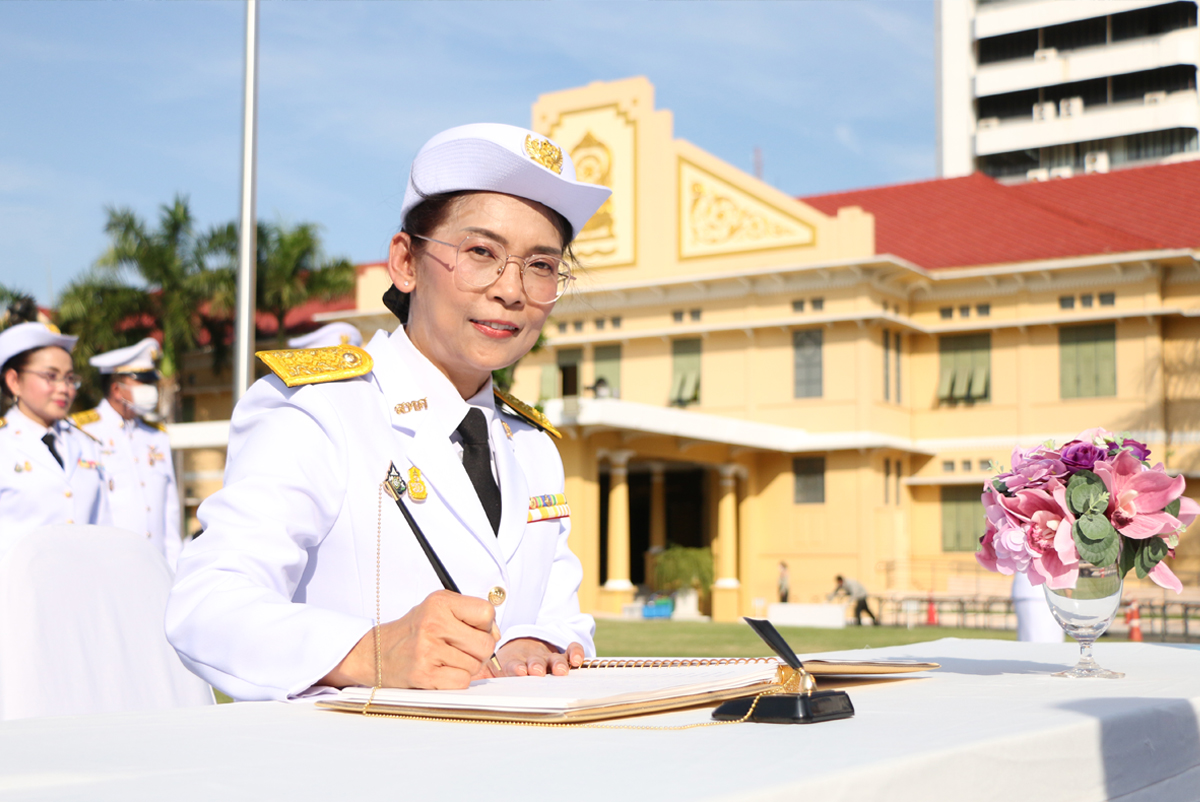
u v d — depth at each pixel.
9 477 6.75
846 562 26.81
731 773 1.02
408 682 1.62
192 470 31.95
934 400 28.62
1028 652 2.88
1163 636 21.14
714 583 26.81
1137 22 68.06
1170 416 26.45
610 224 29.97
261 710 1.55
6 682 2.27
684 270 28.98
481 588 2.14
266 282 31.70
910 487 28.69
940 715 1.48
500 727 1.36
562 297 2.39
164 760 1.12
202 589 1.84
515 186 2.16
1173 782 1.64
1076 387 27.03
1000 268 27.17
